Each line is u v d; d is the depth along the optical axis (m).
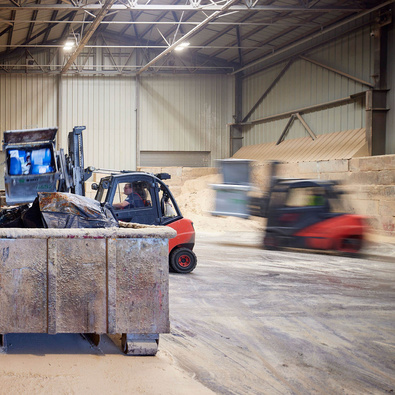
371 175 16.05
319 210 11.69
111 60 27.34
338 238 11.34
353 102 20.03
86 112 27.17
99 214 4.83
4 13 19.52
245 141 28.22
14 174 8.88
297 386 4.17
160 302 4.25
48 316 4.03
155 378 3.72
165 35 26.31
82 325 4.10
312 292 7.83
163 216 9.39
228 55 27.48
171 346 5.05
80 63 27.03
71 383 3.47
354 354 5.02
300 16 20.78
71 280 4.09
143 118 27.73
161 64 27.75
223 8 16.56
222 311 6.59
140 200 9.16
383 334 5.71
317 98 22.23
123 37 27.44
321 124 22.00
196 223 18.52
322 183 11.72
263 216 13.48
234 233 16.97
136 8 16.58
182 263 9.37
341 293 7.79
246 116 27.88
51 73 26.53
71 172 9.71
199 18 22.94
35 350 4.12
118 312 4.17
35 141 8.89
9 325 3.99
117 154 27.52
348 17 19.36
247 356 4.86
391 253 11.96
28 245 4.04
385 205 15.22
